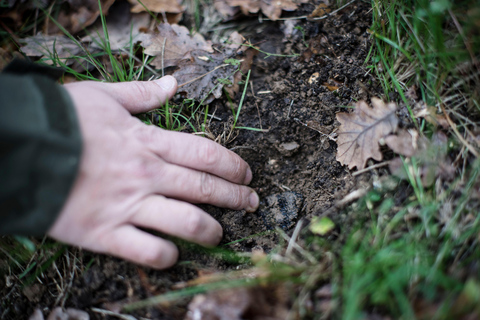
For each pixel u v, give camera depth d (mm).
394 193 365
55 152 317
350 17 445
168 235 372
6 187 311
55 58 452
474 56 363
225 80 446
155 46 463
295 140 436
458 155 357
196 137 386
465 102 369
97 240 344
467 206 340
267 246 396
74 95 353
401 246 332
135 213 349
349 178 393
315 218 380
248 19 492
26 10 486
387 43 406
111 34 484
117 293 359
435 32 362
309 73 443
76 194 332
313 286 332
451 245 330
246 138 440
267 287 331
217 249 375
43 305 379
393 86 398
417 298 315
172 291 352
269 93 448
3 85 320
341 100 423
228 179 398
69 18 487
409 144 366
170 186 365
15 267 396
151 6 488
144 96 402
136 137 363
